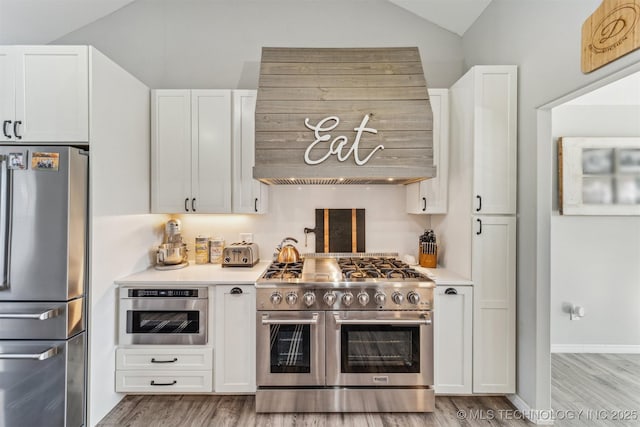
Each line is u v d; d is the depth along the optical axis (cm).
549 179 199
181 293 218
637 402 224
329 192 293
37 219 179
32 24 273
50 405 180
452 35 292
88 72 192
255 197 259
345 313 207
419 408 209
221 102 255
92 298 194
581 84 165
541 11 194
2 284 178
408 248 294
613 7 144
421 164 214
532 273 204
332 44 292
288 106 216
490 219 219
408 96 219
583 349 305
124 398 225
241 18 291
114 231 215
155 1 290
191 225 291
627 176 296
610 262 304
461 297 219
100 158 200
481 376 219
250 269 257
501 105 218
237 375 219
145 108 251
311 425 197
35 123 192
